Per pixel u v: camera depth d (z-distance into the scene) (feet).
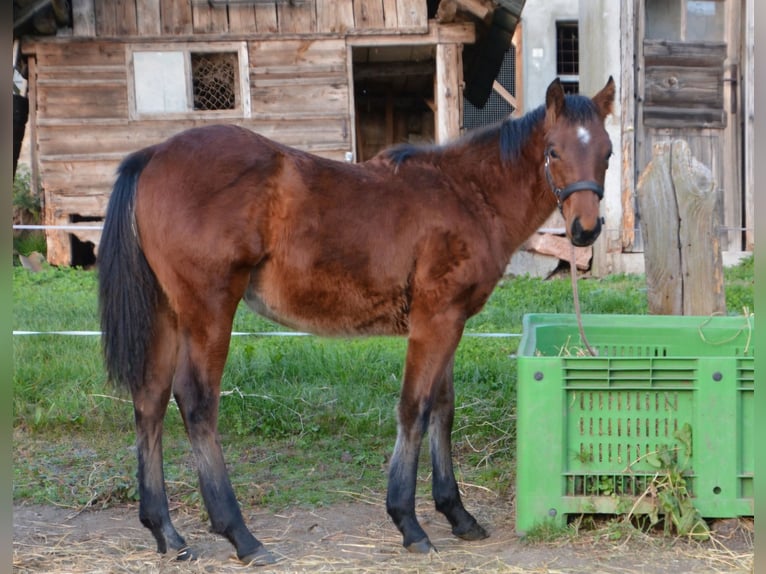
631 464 12.17
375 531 13.23
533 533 12.17
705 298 15.99
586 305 26.37
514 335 22.49
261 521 13.73
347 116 37.01
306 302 12.45
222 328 11.87
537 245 35.12
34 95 36.91
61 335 22.59
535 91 50.57
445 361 12.50
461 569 11.35
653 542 11.92
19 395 18.84
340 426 18.29
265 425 17.99
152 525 12.03
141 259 12.07
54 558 11.96
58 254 35.96
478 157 13.16
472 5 35.09
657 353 15.44
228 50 36.55
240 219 11.78
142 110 36.42
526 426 12.19
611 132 34.12
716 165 36.29
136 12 36.11
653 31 36.47
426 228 12.39
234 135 12.26
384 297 12.52
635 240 34.96
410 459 12.35
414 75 42.50
